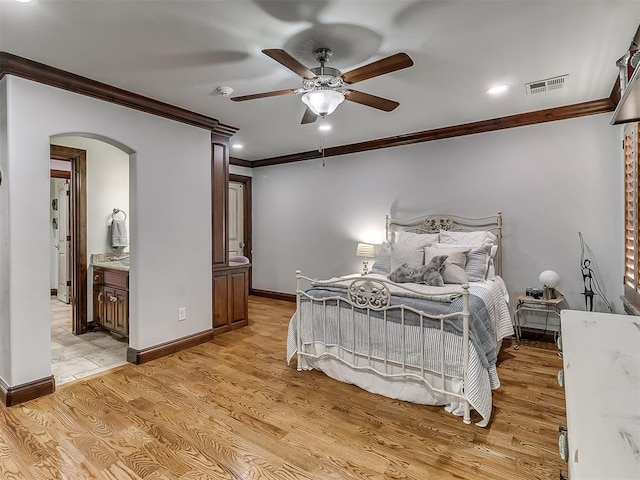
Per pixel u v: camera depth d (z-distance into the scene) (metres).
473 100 3.35
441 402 2.47
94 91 2.89
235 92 3.10
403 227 4.74
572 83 2.97
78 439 2.12
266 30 2.15
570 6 1.91
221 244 4.22
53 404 2.53
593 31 2.16
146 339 3.34
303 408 2.49
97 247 4.41
